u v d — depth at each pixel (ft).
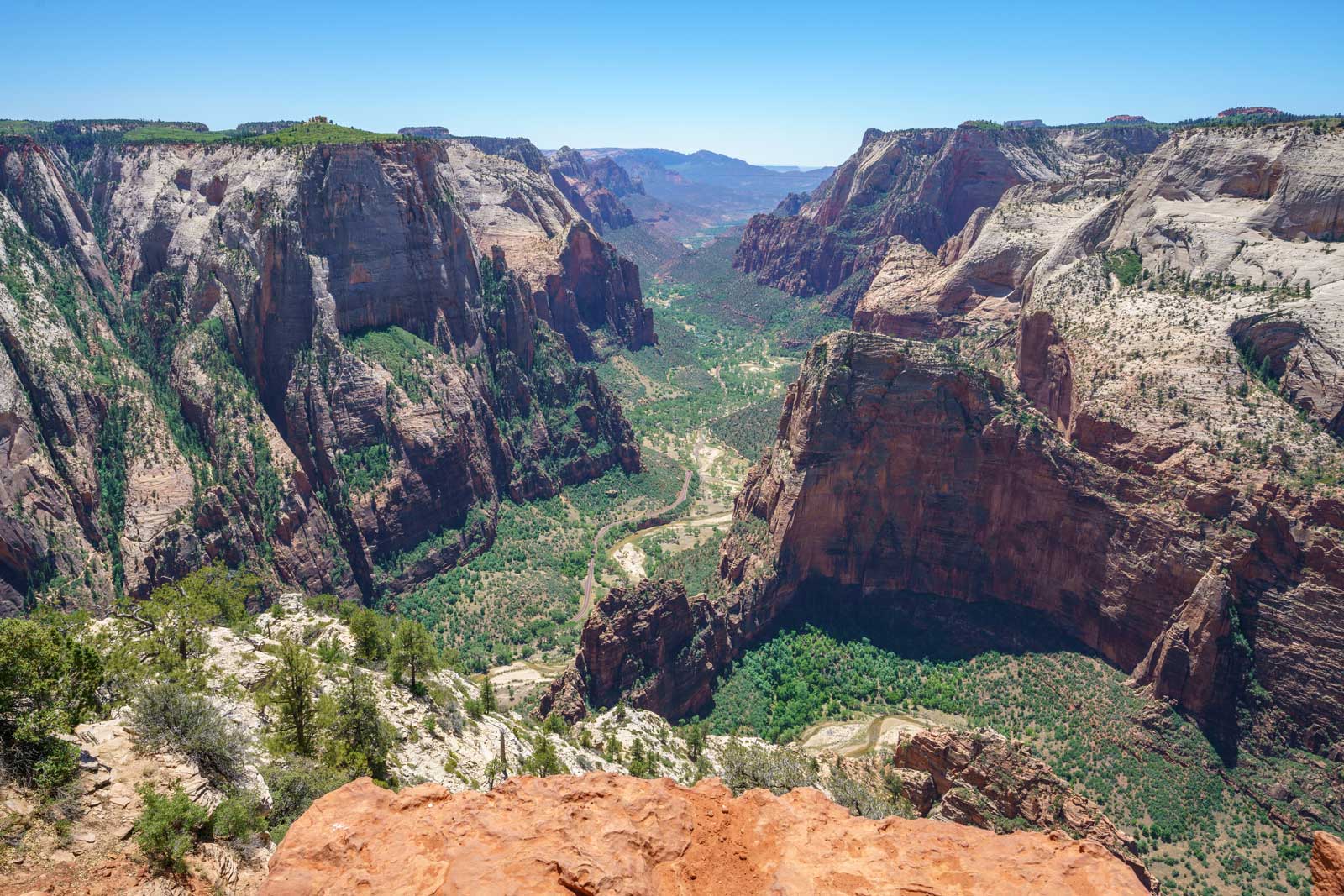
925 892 59.93
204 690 183.62
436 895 59.67
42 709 104.53
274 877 61.98
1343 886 62.18
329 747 178.40
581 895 60.44
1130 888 58.44
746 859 65.77
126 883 88.38
